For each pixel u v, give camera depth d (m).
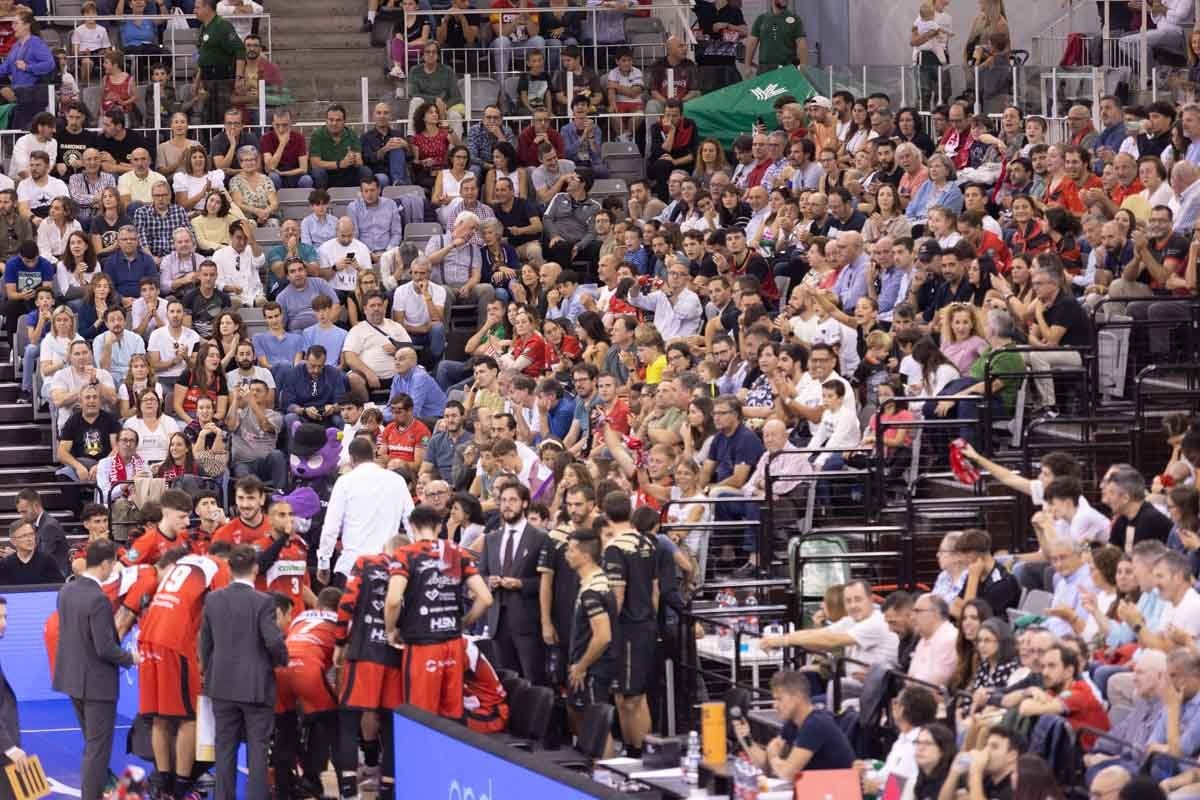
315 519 37.81
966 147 46.84
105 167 49.78
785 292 42.88
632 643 28.58
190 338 43.94
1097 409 33.03
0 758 27.14
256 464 41.06
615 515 28.83
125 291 46.00
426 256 47.56
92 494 42.19
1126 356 34.16
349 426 40.38
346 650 28.95
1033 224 38.50
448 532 33.06
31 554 37.75
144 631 29.47
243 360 42.19
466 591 30.89
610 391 36.62
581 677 28.47
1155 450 32.53
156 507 32.69
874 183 45.34
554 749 27.75
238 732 28.62
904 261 38.59
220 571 29.69
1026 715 21.72
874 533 30.47
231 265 46.75
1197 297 33.88
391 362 44.69
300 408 42.16
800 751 22.59
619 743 29.23
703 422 33.16
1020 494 30.86
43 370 43.25
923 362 33.47
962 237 38.16
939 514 31.47
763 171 49.06
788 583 30.17
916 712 22.45
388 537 33.03
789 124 49.81
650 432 34.12
